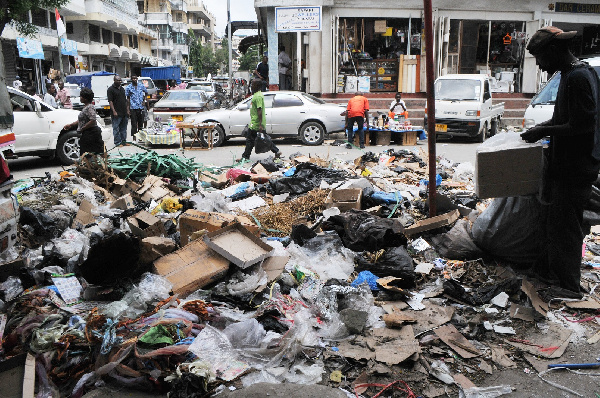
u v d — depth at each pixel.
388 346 3.31
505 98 20.78
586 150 3.75
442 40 19.56
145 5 74.38
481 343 3.48
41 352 3.03
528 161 3.95
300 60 19.53
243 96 28.95
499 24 20.64
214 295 3.76
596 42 21.53
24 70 28.97
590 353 3.36
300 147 14.20
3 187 4.05
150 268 3.92
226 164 10.99
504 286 4.14
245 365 3.07
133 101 15.93
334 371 3.10
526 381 3.06
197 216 4.86
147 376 2.86
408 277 4.28
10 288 3.84
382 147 14.34
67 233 5.11
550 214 4.03
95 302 3.68
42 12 31.20
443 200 5.80
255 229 5.00
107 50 43.59
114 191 7.31
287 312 3.67
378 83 20.11
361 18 19.47
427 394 2.92
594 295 4.13
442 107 15.34
